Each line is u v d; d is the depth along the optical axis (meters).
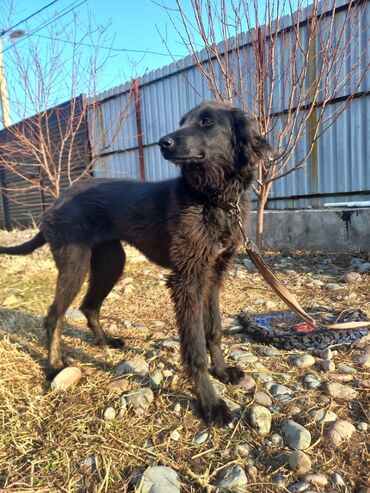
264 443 0.86
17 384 1.10
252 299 1.76
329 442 0.84
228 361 1.20
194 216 1.04
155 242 1.19
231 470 0.79
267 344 1.30
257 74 2.15
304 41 2.52
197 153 1.04
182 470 0.80
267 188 2.36
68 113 4.17
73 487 0.77
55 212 1.28
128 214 1.23
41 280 2.06
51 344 1.20
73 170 4.32
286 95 2.68
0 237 3.26
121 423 0.94
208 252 1.04
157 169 3.84
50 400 1.04
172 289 1.05
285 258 2.46
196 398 1.00
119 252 1.42
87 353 1.30
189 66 3.28
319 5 2.31
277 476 0.77
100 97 4.08
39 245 1.42
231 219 1.06
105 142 4.09
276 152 2.20
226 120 1.09
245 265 2.34
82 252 1.26
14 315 1.59
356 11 2.20
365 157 2.57
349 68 2.49
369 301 1.66
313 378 1.07
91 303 1.39
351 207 2.63
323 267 2.23
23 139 3.12
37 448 0.88
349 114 2.58
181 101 3.46
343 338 1.27
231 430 0.90
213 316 1.13
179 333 1.02
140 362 1.18
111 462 0.82
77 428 0.92
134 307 1.74
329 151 2.71
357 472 0.77
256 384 1.06
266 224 2.74
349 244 2.40
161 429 0.92
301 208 2.92
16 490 0.76
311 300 1.71
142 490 0.75
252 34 2.07
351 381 1.05
